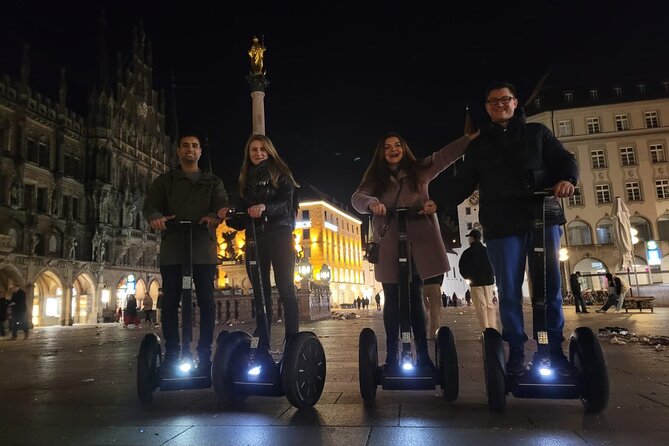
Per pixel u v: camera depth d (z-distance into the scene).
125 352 9.35
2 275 33.38
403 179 4.10
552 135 3.73
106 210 43.94
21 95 36.56
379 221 4.10
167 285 4.32
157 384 4.00
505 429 2.94
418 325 3.95
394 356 3.96
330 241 73.88
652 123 44.88
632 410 3.34
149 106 53.12
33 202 36.97
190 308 4.13
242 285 44.03
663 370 5.04
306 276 26.56
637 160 44.28
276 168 4.27
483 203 3.71
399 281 3.77
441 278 9.25
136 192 48.34
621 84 46.47
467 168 3.82
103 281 42.16
